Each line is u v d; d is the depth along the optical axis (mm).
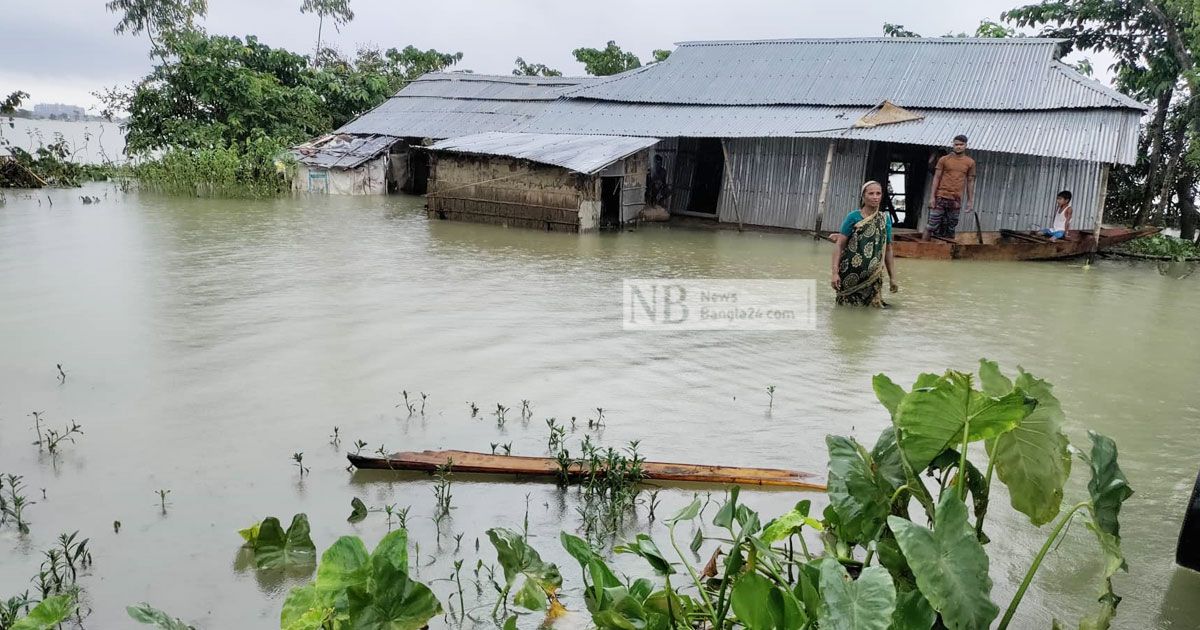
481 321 8062
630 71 20078
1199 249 14664
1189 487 4652
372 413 5566
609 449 4621
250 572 3691
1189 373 6953
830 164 15078
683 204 18203
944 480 3682
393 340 7289
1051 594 3553
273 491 4441
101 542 3910
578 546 3211
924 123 14766
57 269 9984
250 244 12328
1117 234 13930
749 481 4559
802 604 2920
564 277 10617
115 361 6504
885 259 9305
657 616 2994
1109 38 17906
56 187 19922
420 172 22234
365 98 27266
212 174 19141
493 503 4371
